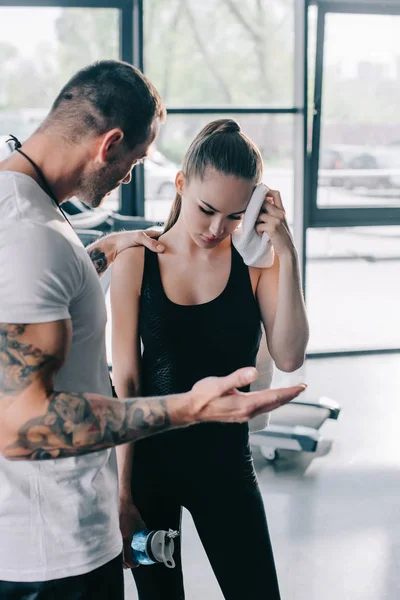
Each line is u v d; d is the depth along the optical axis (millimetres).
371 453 3914
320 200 5707
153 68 5309
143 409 1220
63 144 1316
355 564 2881
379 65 5492
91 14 5113
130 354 1678
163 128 5422
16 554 1301
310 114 5500
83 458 1339
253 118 5508
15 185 1261
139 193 5469
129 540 1673
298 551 2973
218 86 5426
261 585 1683
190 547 3049
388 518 3234
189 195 1540
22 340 1171
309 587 2730
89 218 4508
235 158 1487
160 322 1626
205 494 1667
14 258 1177
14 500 1295
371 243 7242
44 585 1310
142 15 5133
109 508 1396
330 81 5480
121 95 1306
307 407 4062
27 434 1181
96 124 1305
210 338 1629
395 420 4379
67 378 1326
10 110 5160
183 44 5309
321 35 5371
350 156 5645
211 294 1630
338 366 5430
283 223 1589
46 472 1305
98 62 1363
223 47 5367
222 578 1716
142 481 1696
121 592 1429
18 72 5102
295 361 1728
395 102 5566
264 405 1201
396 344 5836
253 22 5359
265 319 1724
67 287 1228
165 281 1630
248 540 1674
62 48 5129
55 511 1314
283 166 5613
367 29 5430
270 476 3652
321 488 3521
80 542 1331
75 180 1352
